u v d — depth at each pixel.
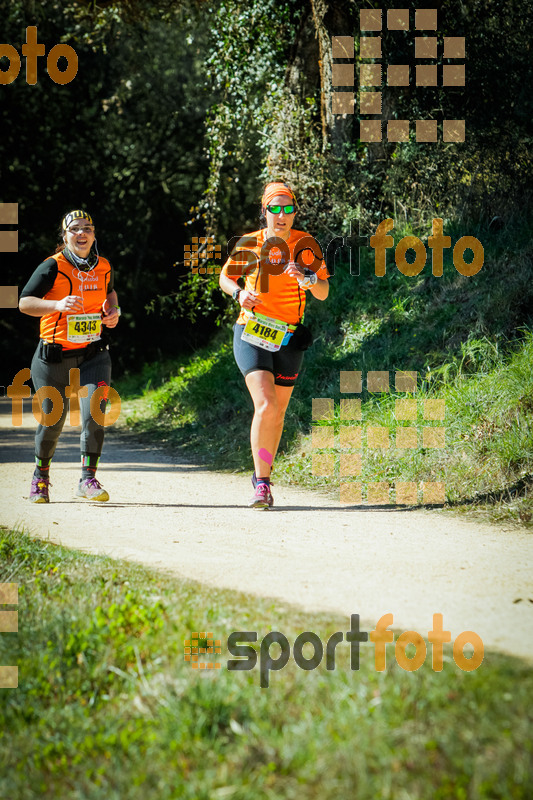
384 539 16.23
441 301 29.83
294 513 19.19
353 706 8.04
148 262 76.38
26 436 34.44
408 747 7.34
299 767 7.33
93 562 14.06
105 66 68.81
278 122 38.62
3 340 76.50
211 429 32.75
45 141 70.81
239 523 18.00
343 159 36.59
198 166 71.75
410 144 33.88
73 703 9.04
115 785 7.55
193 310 45.00
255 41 39.94
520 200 31.27
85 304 20.02
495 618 11.09
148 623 10.49
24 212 72.94
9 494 21.78
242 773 7.40
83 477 20.88
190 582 12.95
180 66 67.69
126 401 47.56
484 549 15.28
